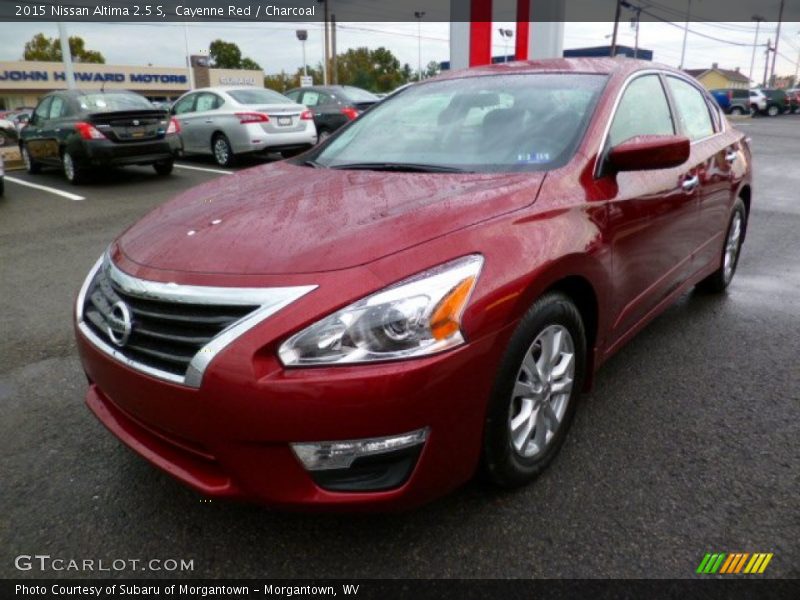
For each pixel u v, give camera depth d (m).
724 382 3.29
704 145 3.85
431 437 1.94
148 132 9.96
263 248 2.08
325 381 1.82
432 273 1.95
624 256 2.76
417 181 2.63
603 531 2.21
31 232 6.92
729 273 4.70
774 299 4.59
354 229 2.13
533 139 2.84
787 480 2.48
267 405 1.83
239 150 11.54
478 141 2.95
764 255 5.84
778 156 14.26
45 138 10.46
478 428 2.07
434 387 1.89
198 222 2.39
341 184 2.69
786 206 8.24
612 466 2.57
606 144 2.81
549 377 2.40
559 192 2.49
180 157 13.84
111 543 2.22
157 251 2.22
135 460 2.69
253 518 2.33
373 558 2.12
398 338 1.86
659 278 3.26
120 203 8.52
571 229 2.38
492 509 2.33
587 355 2.68
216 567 2.11
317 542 2.20
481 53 8.00
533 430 2.39
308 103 14.55
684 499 2.37
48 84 54.56
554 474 2.53
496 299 2.02
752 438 2.77
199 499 2.43
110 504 2.42
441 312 1.91
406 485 1.96
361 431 1.85
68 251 6.11
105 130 9.59
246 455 1.91
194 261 2.09
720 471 2.54
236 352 1.86
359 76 62.34
